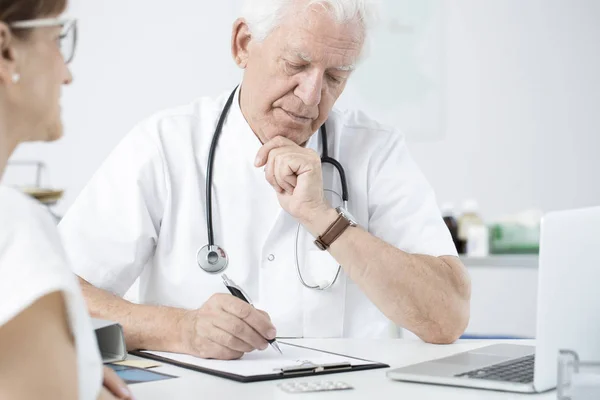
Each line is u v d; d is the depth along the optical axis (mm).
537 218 3053
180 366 1202
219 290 1647
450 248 1633
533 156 3287
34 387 642
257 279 1671
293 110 1525
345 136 1781
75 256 1588
